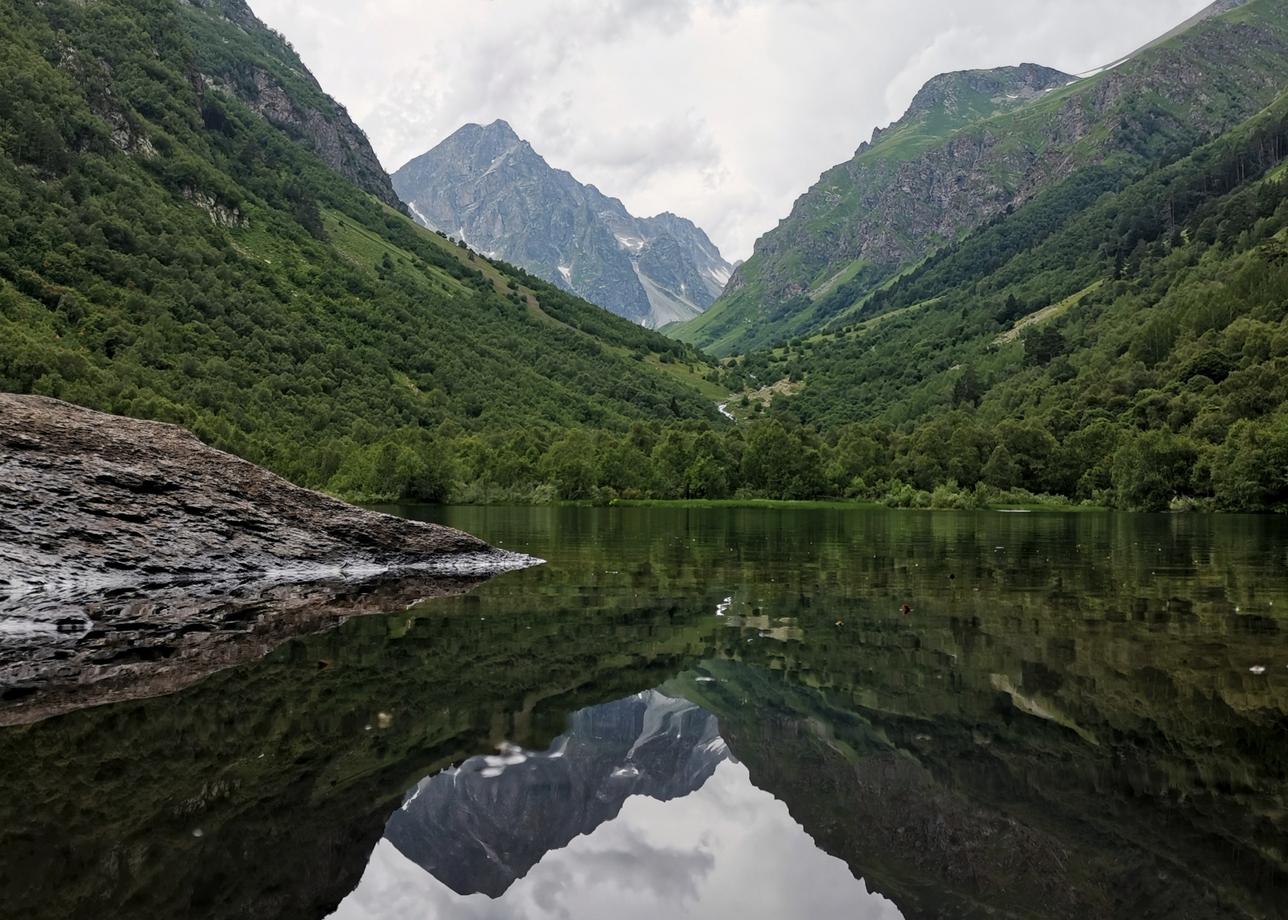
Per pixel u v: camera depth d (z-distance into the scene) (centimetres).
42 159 14925
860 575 1888
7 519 1455
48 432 1656
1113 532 4122
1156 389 11294
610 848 456
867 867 429
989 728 673
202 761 589
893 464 10700
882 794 534
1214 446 7888
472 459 10862
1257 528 4562
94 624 1180
